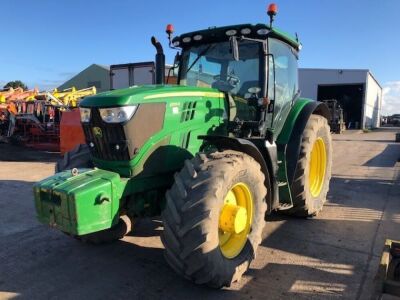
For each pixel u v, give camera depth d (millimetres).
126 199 3602
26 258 4094
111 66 12312
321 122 5457
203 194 3119
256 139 4203
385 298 3236
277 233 4773
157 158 3639
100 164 3672
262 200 3801
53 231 4879
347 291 3398
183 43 4875
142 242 4504
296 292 3379
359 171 9094
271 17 4215
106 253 4207
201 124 4008
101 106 3451
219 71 4668
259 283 3541
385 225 5074
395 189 7125
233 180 3377
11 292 3406
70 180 3303
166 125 3678
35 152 13156
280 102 4867
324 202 5723
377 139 20422
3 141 15180
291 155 4805
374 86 44406
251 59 4469
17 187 7332
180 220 3086
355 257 4086
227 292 3381
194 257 3068
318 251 4238
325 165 5676
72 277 3676
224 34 4527
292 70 5242
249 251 3623
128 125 3387
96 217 3199
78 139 10023
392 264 3008
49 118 14883
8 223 5195
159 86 3852
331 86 38000
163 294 3350
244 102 4480
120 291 3408
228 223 3355
